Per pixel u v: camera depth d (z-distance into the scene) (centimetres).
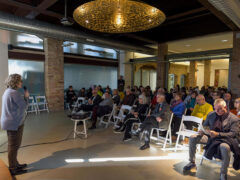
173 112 414
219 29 688
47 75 758
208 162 319
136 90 850
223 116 272
